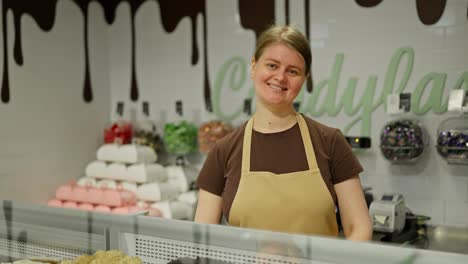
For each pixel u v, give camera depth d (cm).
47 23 366
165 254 136
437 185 293
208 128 352
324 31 328
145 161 365
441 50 289
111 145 374
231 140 169
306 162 159
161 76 402
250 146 164
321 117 329
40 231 155
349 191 161
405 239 263
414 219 285
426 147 294
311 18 333
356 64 317
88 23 402
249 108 354
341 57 321
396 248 106
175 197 356
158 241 136
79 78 394
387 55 306
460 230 278
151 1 402
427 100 294
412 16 298
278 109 161
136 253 141
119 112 422
